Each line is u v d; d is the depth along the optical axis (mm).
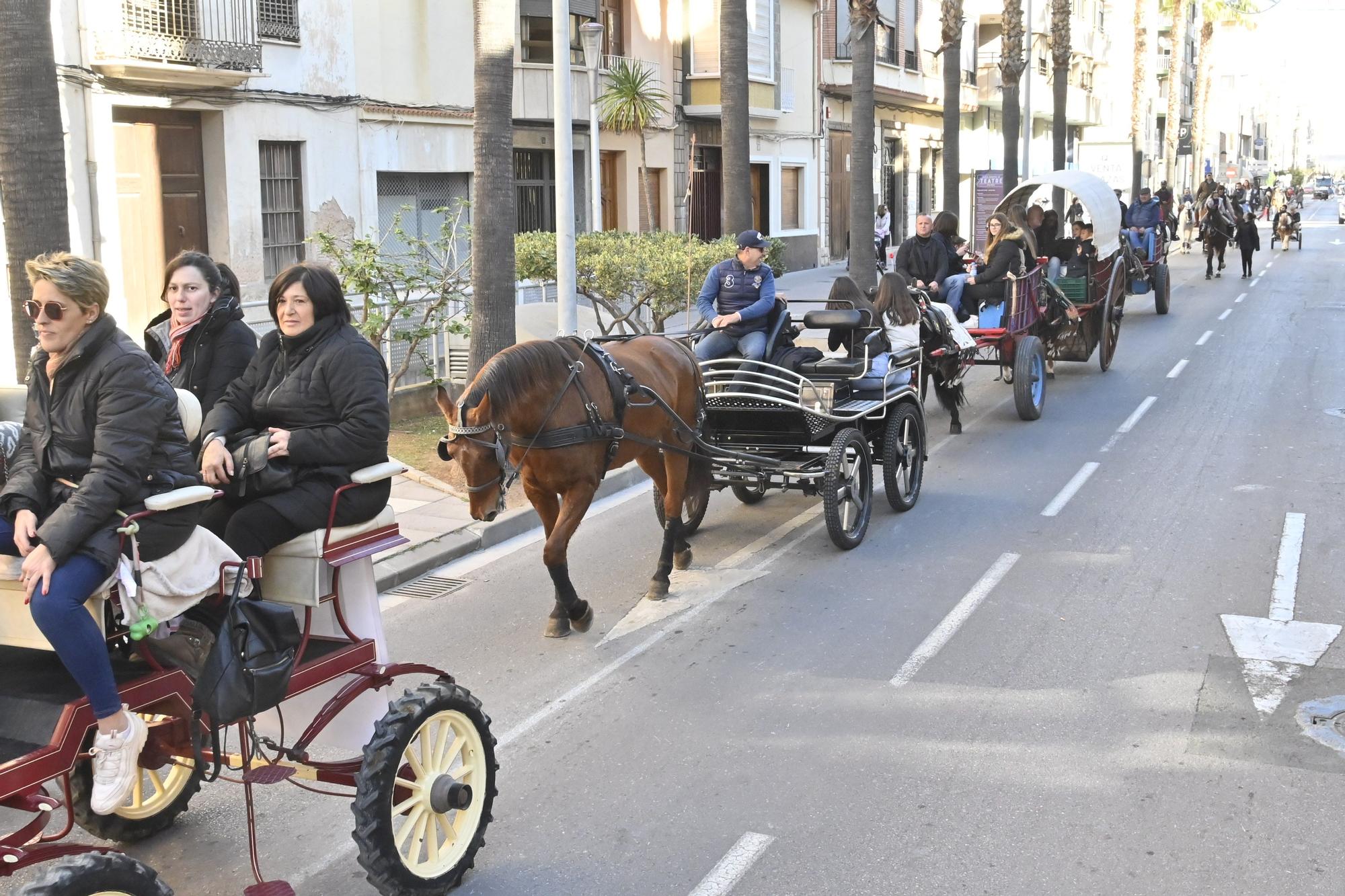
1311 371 17469
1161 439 13273
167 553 4152
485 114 11953
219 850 5238
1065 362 19094
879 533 9977
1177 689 6645
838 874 4859
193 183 16938
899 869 4887
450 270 16172
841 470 9312
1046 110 53781
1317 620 7672
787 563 9234
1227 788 5512
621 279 15031
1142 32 50031
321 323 4961
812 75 35906
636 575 9047
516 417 7027
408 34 20484
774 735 6199
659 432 8328
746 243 9789
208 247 17203
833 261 38188
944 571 8883
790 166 35312
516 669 7199
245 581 4363
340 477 4801
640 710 6582
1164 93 83875
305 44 18344
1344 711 6332
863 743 6074
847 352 10445
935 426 14422
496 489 6703
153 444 4047
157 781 5352
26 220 8273
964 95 47688
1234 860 4895
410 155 20688
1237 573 8617
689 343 10383
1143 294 28344
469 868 4902
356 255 13336
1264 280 32469
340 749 6191
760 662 7227
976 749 5961
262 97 17516
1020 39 31531
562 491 7668
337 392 4848
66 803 4227
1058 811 5324
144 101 15609
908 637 7566
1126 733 6113
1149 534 9688
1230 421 14125
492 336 12211
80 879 3604
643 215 28047
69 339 4027
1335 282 31562
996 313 14195
